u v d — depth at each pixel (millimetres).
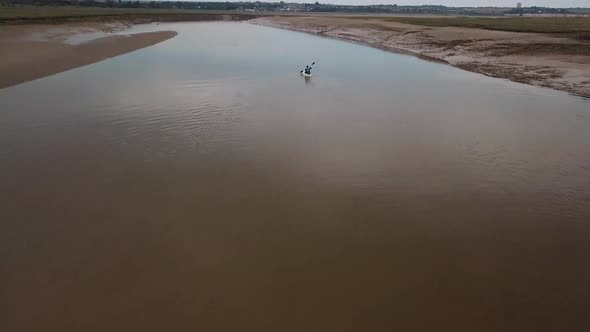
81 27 48719
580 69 23219
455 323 5699
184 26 76500
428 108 16984
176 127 13719
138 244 7398
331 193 9398
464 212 8641
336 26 66250
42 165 10633
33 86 19312
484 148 12406
